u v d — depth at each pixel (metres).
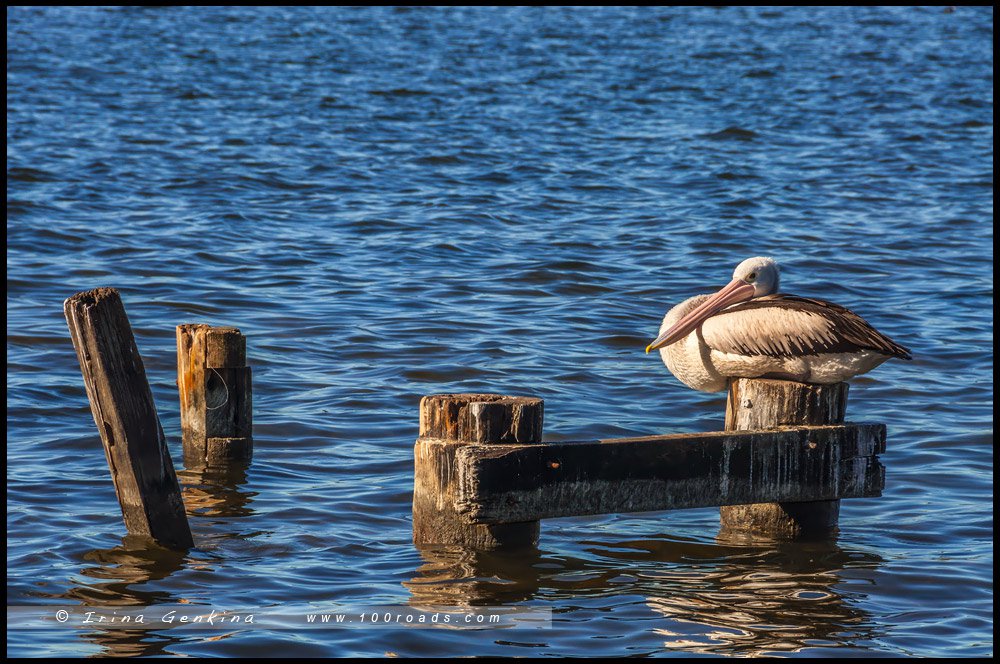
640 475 9.42
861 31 64.56
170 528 9.77
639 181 28.66
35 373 14.20
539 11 73.75
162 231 22.19
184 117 36.56
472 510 8.99
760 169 30.28
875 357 10.03
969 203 26.48
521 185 27.97
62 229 21.81
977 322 17.48
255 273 19.52
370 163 30.28
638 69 50.16
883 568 9.52
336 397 13.80
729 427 10.43
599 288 19.12
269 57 52.19
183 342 12.09
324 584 9.02
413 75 47.41
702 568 9.55
